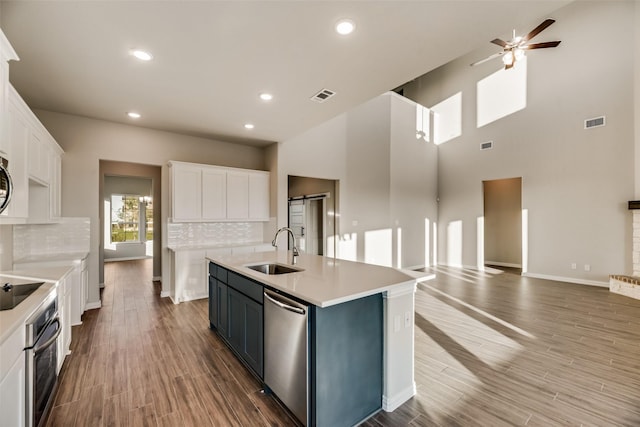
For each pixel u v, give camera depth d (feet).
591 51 18.53
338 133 21.56
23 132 7.77
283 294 6.48
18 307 4.96
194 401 6.77
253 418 6.21
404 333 6.84
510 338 10.23
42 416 5.55
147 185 29.40
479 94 24.03
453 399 6.84
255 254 11.78
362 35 7.07
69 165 12.82
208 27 6.77
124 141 14.11
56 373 6.93
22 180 7.70
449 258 25.94
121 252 27.86
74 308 11.26
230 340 9.04
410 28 6.78
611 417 6.19
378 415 6.33
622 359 8.69
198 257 14.93
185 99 11.01
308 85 9.78
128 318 12.14
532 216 20.89
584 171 18.75
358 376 6.11
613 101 17.72
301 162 19.06
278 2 5.94
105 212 27.30
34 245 12.14
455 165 25.61
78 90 10.24
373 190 23.16
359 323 6.13
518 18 6.42
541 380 7.61
